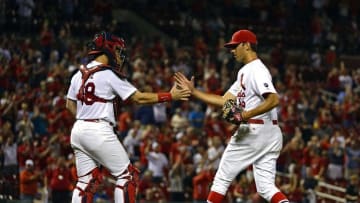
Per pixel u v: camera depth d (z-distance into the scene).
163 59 69.44
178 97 21.59
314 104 66.75
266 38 89.00
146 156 48.44
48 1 76.38
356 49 89.56
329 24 91.38
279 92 67.56
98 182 21.28
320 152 55.25
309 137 60.31
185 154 49.31
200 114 57.34
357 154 56.31
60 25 73.44
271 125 22.03
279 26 92.06
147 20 85.12
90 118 20.80
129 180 20.86
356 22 96.12
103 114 20.80
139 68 61.75
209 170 46.66
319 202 51.69
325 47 88.62
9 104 50.94
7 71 57.00
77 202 21.02
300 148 54.41
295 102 66.06
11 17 72.56
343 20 94.50
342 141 57.88
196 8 87.62
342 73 75.69
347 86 71.50
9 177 43.78
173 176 48.34
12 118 50.78
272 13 93.00
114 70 20.94
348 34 91.44
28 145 46.28
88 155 21.08
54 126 51.31
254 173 22.25
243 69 22.22
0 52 59.09
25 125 47.97
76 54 62.56
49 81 55.81
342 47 89.12
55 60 62.88
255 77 21.72
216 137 48.25
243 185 47.31
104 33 21.30
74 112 21.48
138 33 83.56
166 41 83.25
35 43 66.88
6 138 44.50
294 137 56.19
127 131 53.03
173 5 88.75
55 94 55.28
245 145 21.98
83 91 20.88
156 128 52.53
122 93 20.86
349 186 50.28
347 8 96.44
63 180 43.50
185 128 55.34
